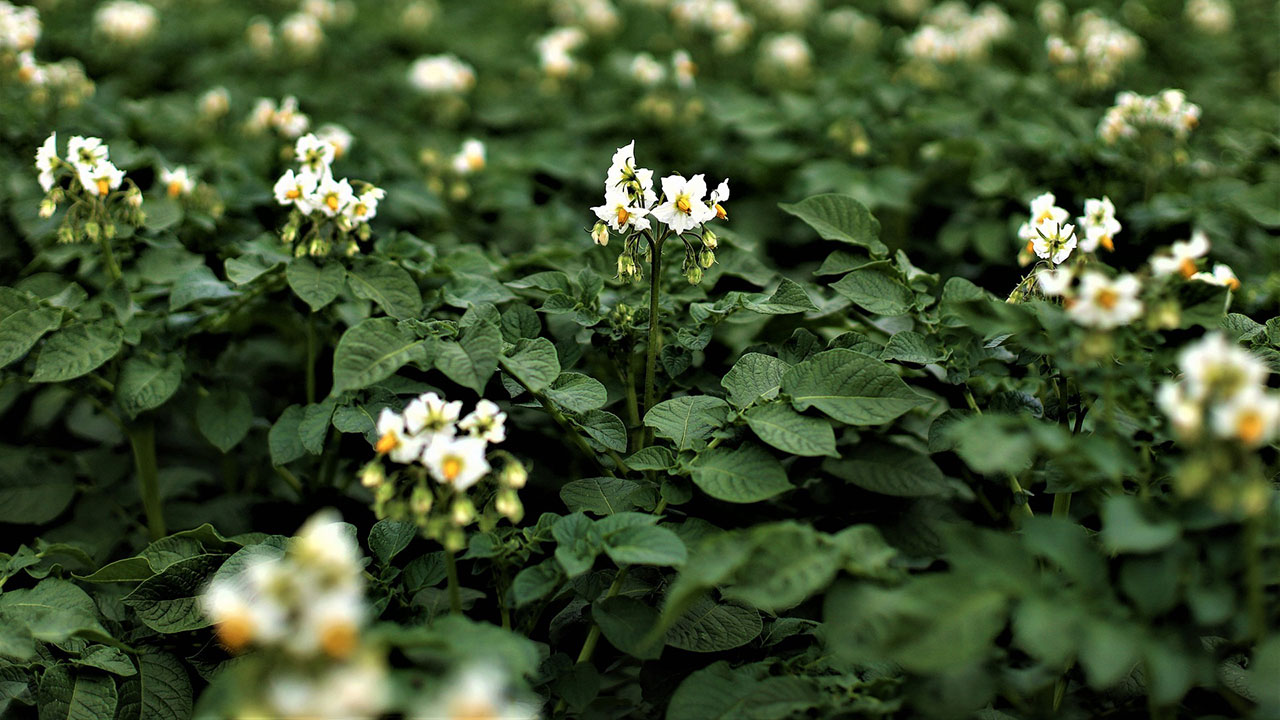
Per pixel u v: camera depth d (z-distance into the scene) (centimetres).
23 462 124
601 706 104
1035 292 108
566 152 181
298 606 84
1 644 100
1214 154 164
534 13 297
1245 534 91
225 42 251
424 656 92
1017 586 90
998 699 105
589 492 106
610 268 122
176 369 115
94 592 114
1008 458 92
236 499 129
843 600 92
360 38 257
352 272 113
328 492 119
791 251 162
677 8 230
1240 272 130
